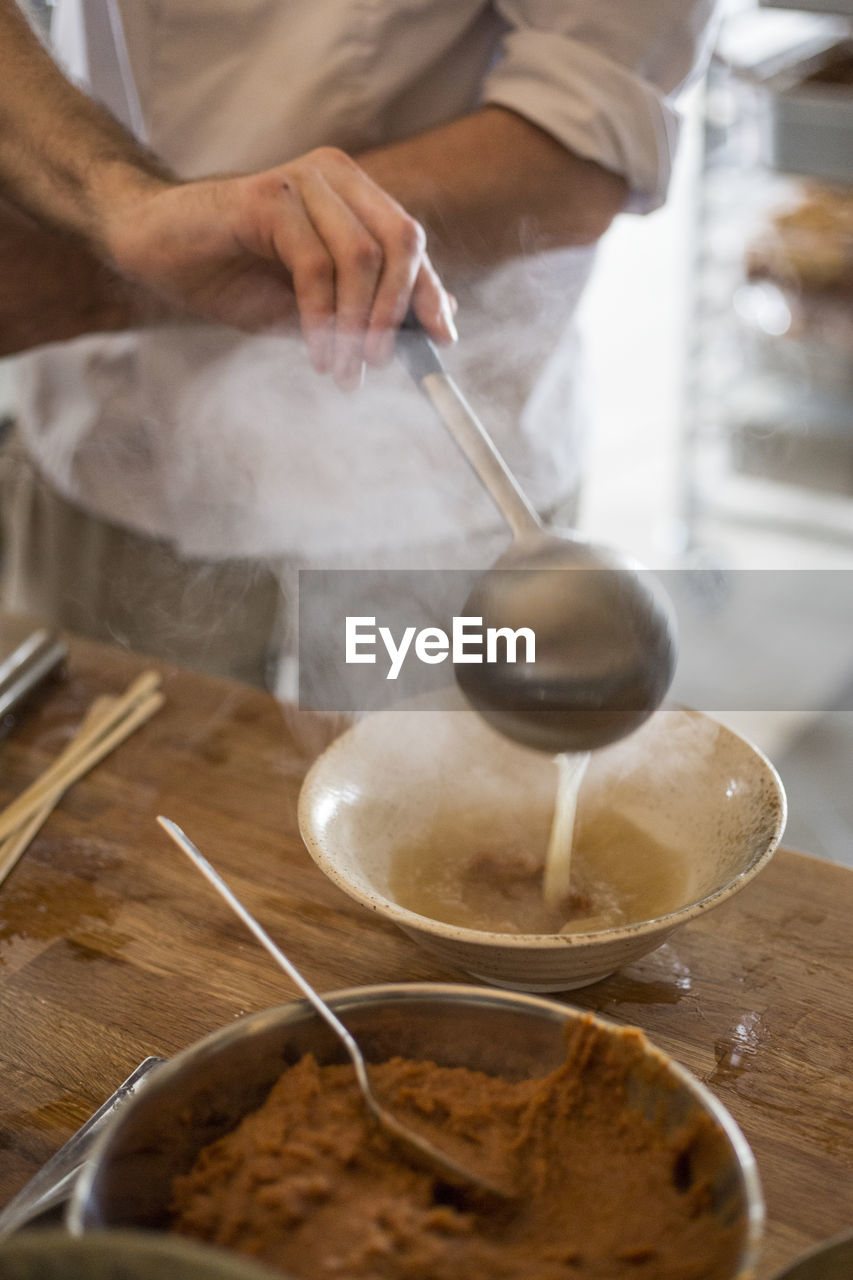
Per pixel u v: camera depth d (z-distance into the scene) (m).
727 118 2.35
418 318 0.83
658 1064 0.61
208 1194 0.60
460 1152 0.61
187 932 0.82
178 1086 0.60
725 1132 0.58
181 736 0.99
